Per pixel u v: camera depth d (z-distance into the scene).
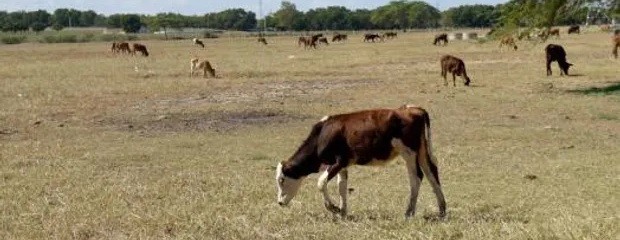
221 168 12.70
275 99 23.23
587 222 7.07
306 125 17.84
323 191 8.52
